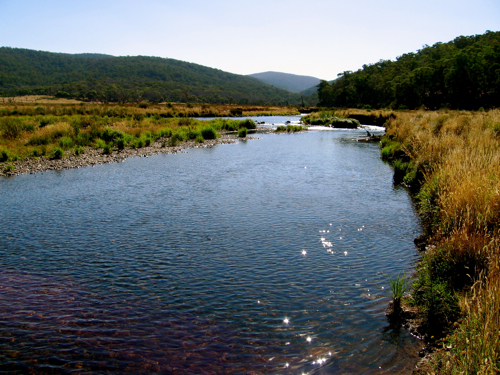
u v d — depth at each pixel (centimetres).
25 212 1101
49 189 1401
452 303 491
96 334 498
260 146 2783
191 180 1529
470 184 700
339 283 630
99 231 927
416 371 404
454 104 8512
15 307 571
